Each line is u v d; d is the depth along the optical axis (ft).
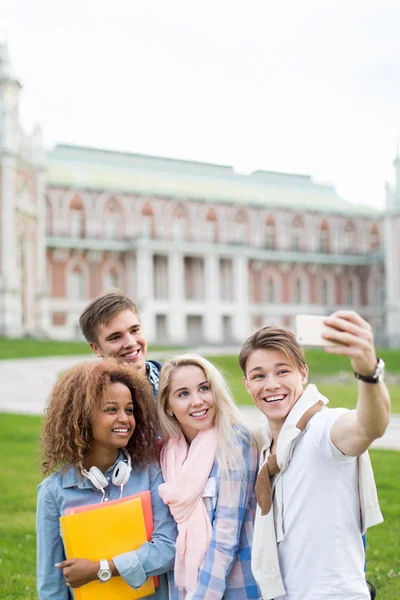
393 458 41.63
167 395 14.69
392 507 30.37
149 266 218.18
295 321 10.80
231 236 245.24
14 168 171.22
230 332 236.43
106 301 17.46
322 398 13.16
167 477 14.28
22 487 34.30
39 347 142.20
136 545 13.28
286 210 257.55
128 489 13.93
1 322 165.58
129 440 14.34
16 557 24.49
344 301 271.69
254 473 14.03
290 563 12.43
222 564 13.20
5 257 167.63
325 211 265.75
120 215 226.99
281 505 12.66
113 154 252.83
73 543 12.94
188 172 264.93
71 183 218.79
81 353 135.95
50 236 214.28
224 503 13.61
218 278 231.50
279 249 255.09
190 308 224.53
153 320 217.15
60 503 13.66
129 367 14.57
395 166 246.47
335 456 11.93
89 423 13.62
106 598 13.14
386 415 10.94
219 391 14.38
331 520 12.16
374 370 10.69
